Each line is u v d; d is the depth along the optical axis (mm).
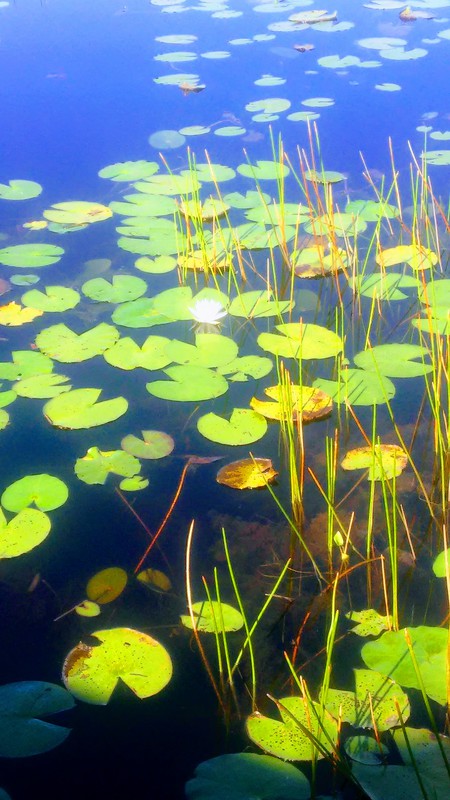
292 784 1138
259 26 6074
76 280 2746
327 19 6129
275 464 1911
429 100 4449
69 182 3533
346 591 1555
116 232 3107
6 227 3127
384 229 3070
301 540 1620
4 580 1564
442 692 1287
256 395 2168
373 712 1256
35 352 2285
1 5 6664
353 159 3672
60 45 5566
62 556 1627
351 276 2789
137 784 1172
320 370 2268
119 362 2227
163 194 3369
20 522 1673
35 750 1187
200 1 6863
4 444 1947
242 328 2500
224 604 1513
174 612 1496
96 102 4508
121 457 1886
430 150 3744
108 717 1278
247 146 3867
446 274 2768
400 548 1660
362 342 2406
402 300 2633
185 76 4895
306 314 2555
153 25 6113
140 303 2568
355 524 1729
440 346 2109
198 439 1987
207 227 3098
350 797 1130
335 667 1374
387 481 1833
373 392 2096
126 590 1544
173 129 4113
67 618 1478
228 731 1260
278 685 1345
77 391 2102
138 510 1756
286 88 4688
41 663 1383
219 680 1352
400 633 1410
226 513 1758
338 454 1936
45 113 4355
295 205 3246
